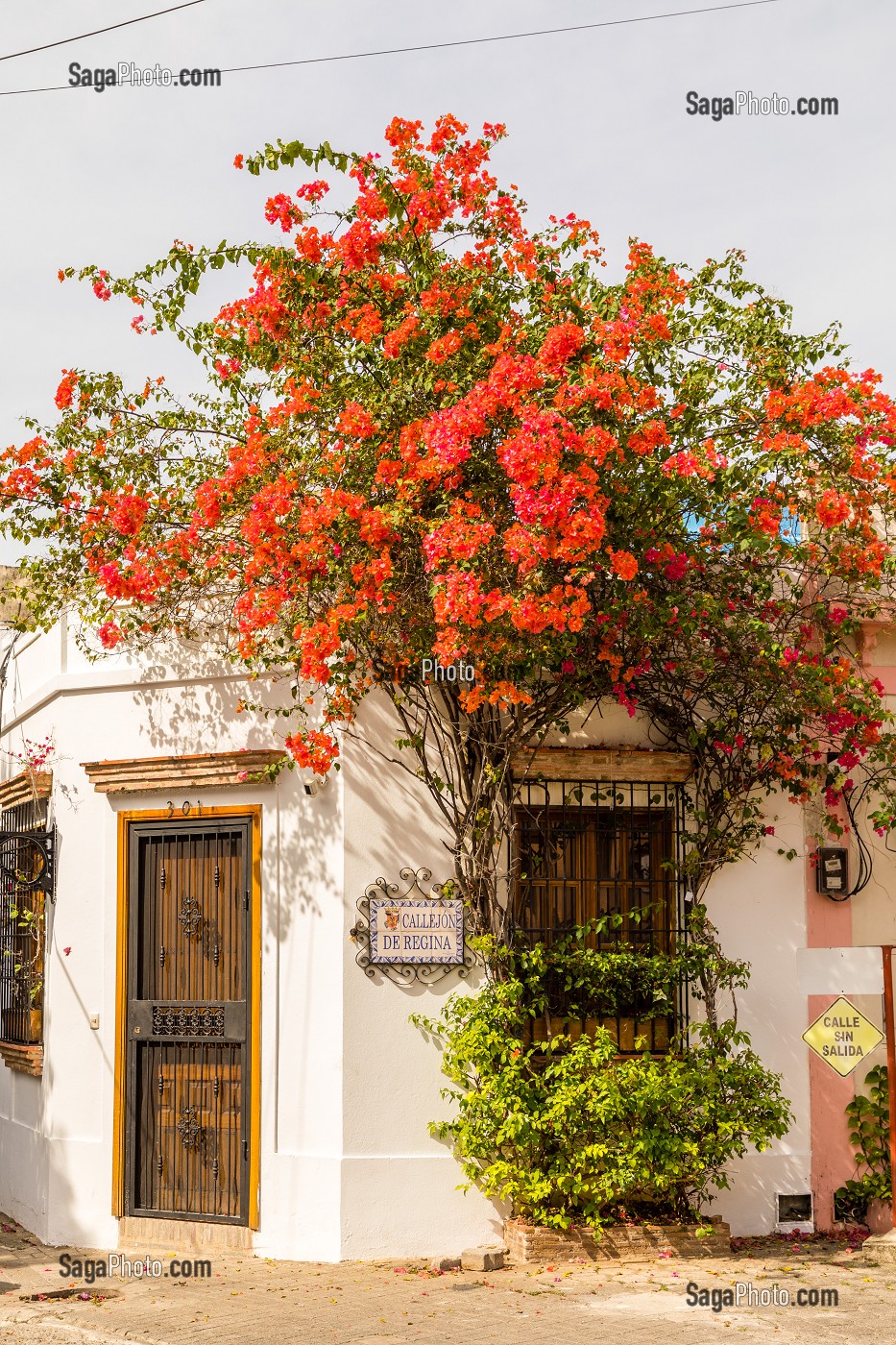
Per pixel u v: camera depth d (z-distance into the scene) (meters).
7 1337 7.30
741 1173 9.36
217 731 9.76
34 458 9.48
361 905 9.05
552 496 7.35
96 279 8.77
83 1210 9.88
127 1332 7.23
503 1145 8.76
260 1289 8.08
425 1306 7.52
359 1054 8.98
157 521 9.34
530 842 9.39
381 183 8.40
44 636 11.29
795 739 9.62
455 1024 9.05
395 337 8.16
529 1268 8.36
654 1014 9.29
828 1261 8.46
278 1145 9.15
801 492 9.38
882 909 9.98
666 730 9.62
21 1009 11.40
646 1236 8.62
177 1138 9.59
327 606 8.59
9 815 12.04
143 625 9.76
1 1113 11.84
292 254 8.54
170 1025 9.67
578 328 7.72
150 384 9.54
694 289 8.77
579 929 9.20
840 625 9.55
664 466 8.20
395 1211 8.87
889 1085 8.71
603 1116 8.38
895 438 8.80
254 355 8.92
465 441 7.63
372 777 9.22
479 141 8.56
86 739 10.46
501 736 9.06
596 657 8.88
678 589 8.72
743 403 8.73
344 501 8.03
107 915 10.09
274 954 9.31
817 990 8.66
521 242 8.59
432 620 8.48
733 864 9.66
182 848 9.88
